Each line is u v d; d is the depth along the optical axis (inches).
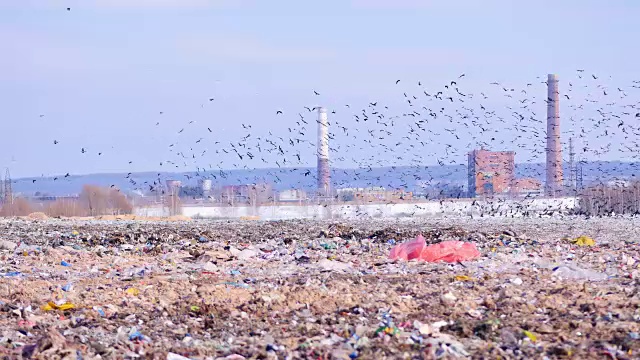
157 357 933.8
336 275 1646.2
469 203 5004.9
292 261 1961.1
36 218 4633.4
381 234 2741.1
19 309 1232.8
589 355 916.0
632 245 2265.0
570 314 1159.6
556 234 2802.7
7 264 1893.5
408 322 1106.7
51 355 947.3
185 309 1256.2
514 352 943.0
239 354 955.3
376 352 934.4
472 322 1094.4
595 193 4724.4
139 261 1995.6
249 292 1407.5
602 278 1537.9
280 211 5570.9
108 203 5531.5
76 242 2559.1
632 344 951.6
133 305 1306.6
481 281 1521.9
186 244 2454.5
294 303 1296.8
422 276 1617.9
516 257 1910.7
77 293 1409.9
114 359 938.7
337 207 5374.0
